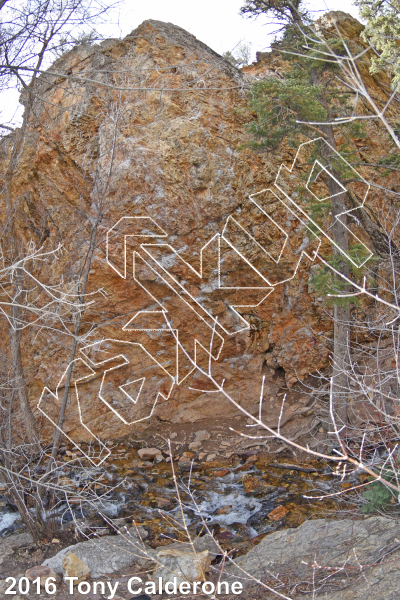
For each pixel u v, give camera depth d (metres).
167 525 5.53
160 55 7.95
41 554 4.78
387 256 8.50
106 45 7.94
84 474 6.59
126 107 6.98
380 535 4.17
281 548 4.39
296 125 6.63
